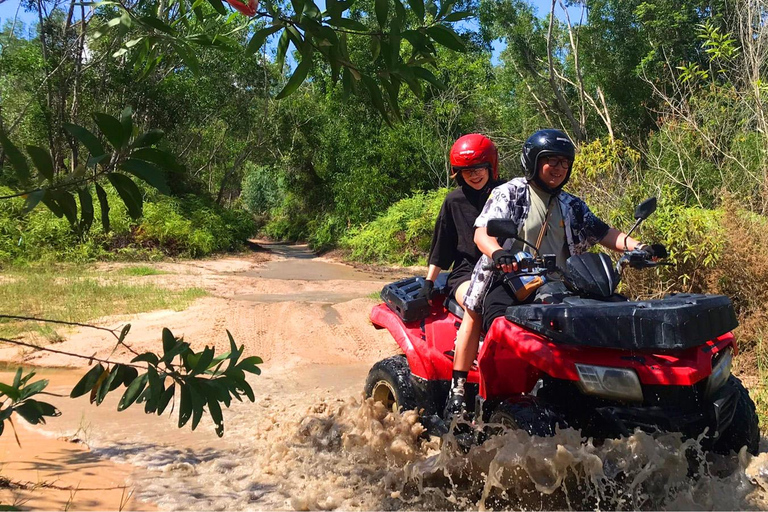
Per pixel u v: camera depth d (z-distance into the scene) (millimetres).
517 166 26938
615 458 3318
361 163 28453
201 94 29922
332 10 3008
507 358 3693
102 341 8125
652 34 24484
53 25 23828
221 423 3086
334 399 5902
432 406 4484
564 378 3359
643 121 25906
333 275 18359
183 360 3104
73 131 2404
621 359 3291
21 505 3477
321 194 37531
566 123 29125
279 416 5371
